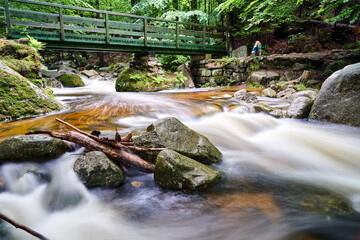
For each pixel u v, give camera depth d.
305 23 15.38
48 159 2.95
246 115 6.22
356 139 4.61
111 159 3.02
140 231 2.20
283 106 6.72
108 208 2.54
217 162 3.46
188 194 2.71
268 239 2.01
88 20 9.86
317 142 4.54
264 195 2.72
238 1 12.34
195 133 3.48
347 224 2.15
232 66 13.22
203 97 8.78
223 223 2.25
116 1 19.39
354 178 3.22
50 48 9.59
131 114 5.95
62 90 11.41
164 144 3.18
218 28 14.57
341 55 10.97
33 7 12.96
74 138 3.14
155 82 11.54
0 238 2.10
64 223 2.33
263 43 16.22
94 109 6.56
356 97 5.05
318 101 5.75
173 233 2.16
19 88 5.57
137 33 11.25
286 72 11.69
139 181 2.99
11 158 2.80
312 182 3.07
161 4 15.02
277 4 12.49
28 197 2.61
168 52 12.70
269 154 4.03
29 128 4.41
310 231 2.06
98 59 22.70
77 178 2.72
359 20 13.06
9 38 8.44
